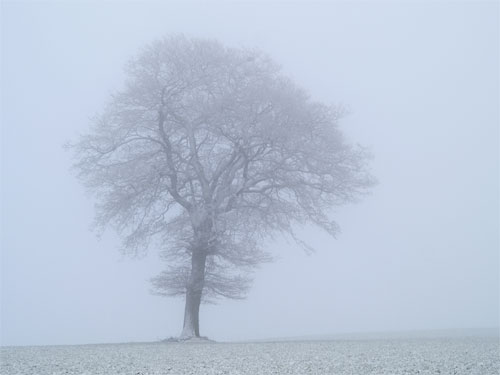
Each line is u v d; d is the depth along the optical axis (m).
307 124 33.84
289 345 28.55
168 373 16.50
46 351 25.23
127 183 33.53
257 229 34.41
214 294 35.56
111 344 31.44
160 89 33.72
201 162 34.97
